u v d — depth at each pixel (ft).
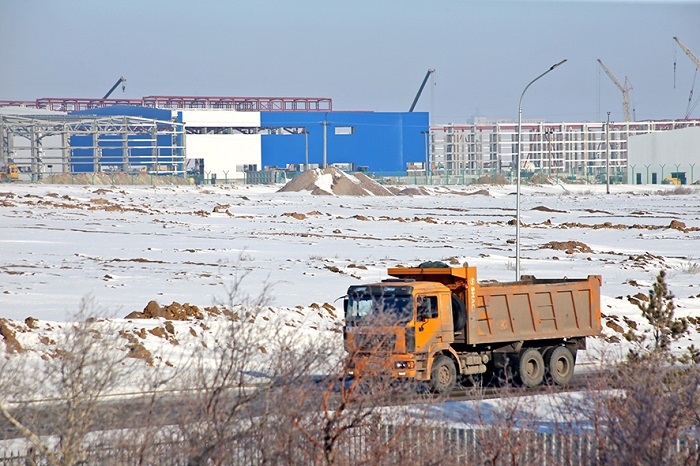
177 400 110.01
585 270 464.65
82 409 106.42
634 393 117.19
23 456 110.22
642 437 111.34
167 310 273.75
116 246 535.60
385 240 618.44
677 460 115.75
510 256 520.01
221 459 102.89
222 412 106.73
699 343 281.13
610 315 316.19
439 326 206.69
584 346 242.17
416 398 160.15
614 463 111.04
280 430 105.40
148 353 208.23
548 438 127.13
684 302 351.67
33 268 418.10
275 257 495.41
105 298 327.47
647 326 308.81
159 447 105.91
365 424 111.96
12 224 654.94
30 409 114.01
